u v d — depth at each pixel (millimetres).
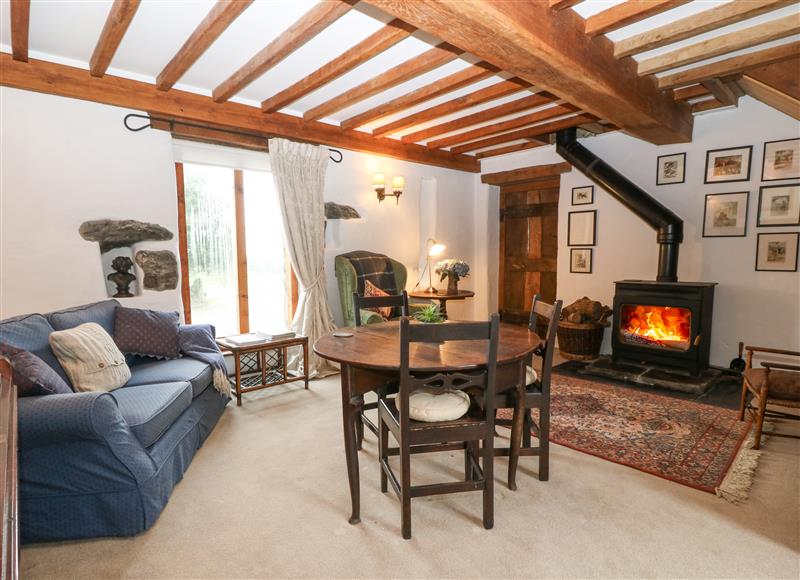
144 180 3221
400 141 4766
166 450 2102
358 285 4125
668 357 3812
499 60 2168
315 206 4059
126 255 3322
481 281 5965
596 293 4777
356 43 2594
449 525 1861
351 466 1870
